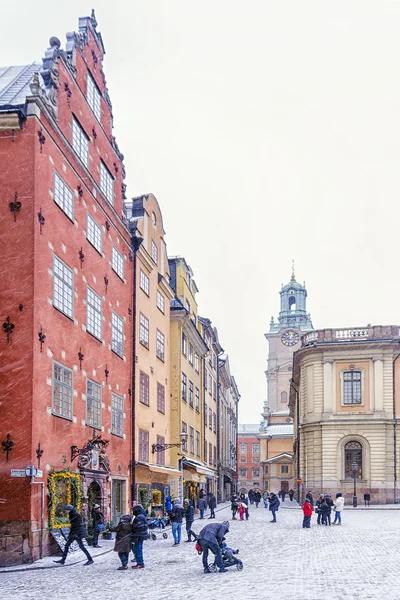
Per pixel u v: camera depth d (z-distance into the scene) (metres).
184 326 47.12
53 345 22.98
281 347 130.62
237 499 44.59
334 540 27.11
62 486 22.92
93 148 28.92
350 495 57.56
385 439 57.72
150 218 38.31
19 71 28.11
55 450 22.75
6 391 21.06
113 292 30.73
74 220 25.70
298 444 69.38
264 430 117.00
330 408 59.22
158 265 40.06
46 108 23.06
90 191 27.84
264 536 29.62
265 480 114.00
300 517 45.50
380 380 58.62
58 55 24.95
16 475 20.56
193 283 54.28
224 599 13.48
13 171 22.08
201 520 41.03
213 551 17.92
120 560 20.38
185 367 47.88
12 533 20.39
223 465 76.25
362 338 59.88
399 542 25.98
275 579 16.25
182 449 45.38
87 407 26.45
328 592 14.12
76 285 25.69
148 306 37.09
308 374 61.19
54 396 22.97
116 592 14.94
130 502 32.06
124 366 32.16
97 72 30.02
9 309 21.50
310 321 136.88
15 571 18.86
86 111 28.12
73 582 16.62
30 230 21.81
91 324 27.33
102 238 29.33
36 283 21.70
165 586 15.62
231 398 94.44
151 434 36.66
